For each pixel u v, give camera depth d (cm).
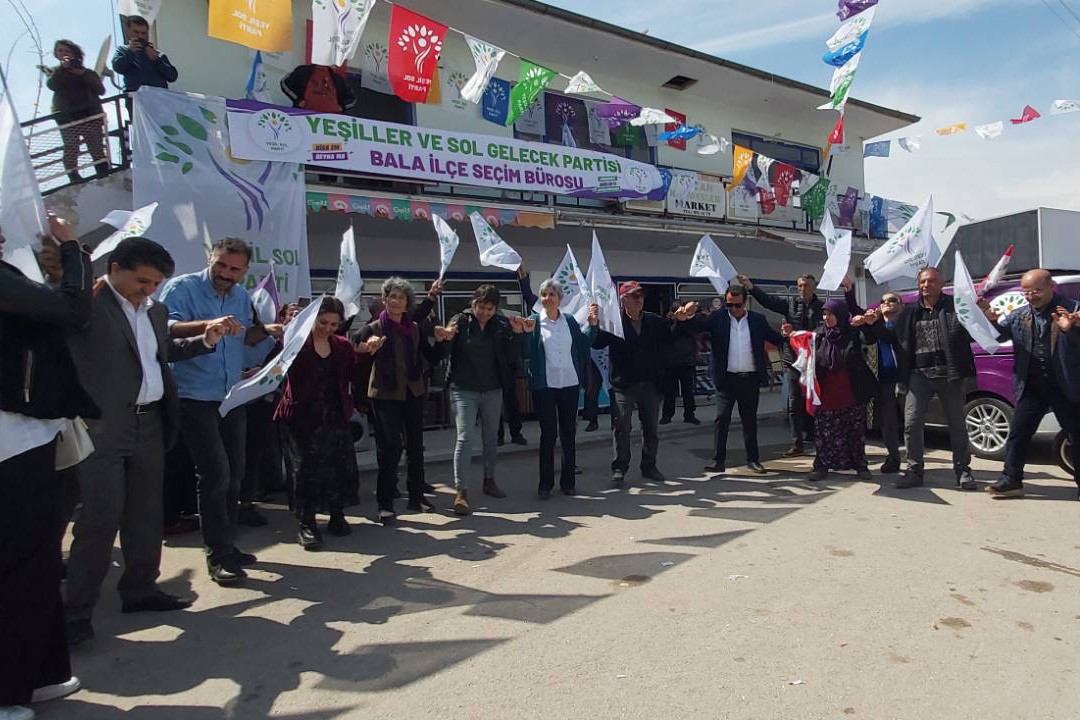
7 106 281
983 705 268
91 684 298
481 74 675
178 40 809
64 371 281
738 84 1316
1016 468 561
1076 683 283
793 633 329
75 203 661
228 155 712
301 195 753
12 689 263
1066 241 894
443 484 679
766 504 565
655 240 1213
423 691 286
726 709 267
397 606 376
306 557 460
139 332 348
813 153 1557
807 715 262
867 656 307
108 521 335
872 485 620
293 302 739
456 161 888
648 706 270
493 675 297
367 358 548
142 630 351
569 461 618
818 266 1617
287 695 286
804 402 775
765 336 689
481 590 396
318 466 476
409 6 955
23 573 266
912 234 631
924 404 597
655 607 363
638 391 652
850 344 632
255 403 530
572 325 625
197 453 404
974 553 435
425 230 974
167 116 679
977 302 584
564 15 1024
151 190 667
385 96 975
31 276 294
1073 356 527
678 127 937
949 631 330
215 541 411
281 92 866
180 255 678
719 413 695
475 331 576
